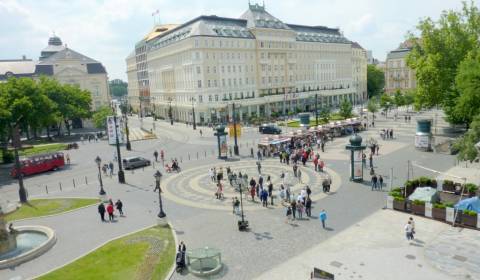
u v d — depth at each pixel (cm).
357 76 17062
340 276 2144
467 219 2738
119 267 2375
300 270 2242
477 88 4588
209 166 5281
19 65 14162
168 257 2497
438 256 2317
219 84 11025
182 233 2914
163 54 12788
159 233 2917
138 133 9700
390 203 3184
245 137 7812
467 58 5375
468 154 3575
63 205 3831
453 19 6156
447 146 5653
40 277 2280
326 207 3338
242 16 12188
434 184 3603
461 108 5153
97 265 2412
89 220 3328
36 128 8988
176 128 10456
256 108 11781
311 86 13850
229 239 2756
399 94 10969
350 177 4169
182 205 3622
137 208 3600
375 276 2125
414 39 6719
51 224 3272
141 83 16675
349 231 2769
